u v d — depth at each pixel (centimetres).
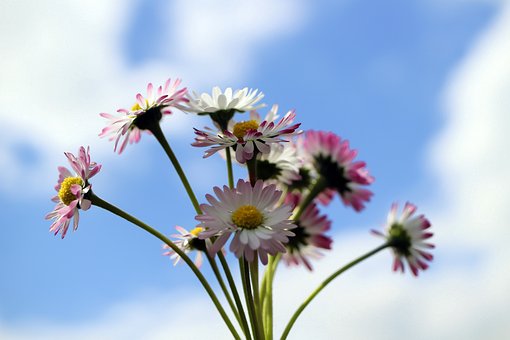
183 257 25
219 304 25
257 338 24
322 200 31
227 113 26
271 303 27
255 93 27
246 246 23
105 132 26
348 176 29
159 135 26
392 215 30
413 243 30
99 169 25
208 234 23
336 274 28
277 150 28
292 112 24
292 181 29
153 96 26
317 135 29
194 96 27
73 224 24
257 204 24
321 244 30
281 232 23
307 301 27
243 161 24
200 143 24
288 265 31
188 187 26
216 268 26
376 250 29
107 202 25
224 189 24
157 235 25
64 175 26
